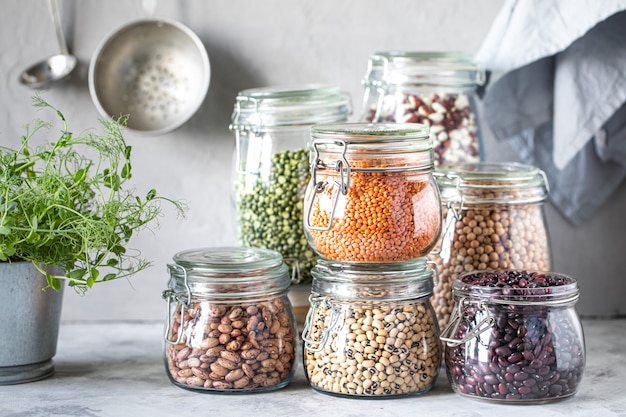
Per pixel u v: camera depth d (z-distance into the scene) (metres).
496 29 1.97
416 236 1.56
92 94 2.09
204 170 2.17
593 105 1.95
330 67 2.14
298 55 2.14
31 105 2.15
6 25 2.15
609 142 2.06
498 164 1.84
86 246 1.59
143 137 2.16
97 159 2.15
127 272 2.20
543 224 1.79
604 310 2.18
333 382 1.58
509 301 1.51
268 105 1.81
